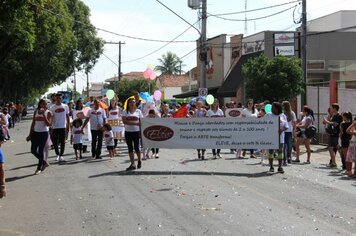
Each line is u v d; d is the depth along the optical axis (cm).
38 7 2719
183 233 673
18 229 709
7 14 2377
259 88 2564
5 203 891
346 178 1216
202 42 2739
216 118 1408
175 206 845
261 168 1371
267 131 1349
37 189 1025
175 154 1731
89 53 6109
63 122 1486
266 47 3409
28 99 8931
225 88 3750
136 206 845
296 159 1597
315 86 2594
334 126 1438
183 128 1435
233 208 832
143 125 1450
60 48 4438
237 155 1645
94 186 1046
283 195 958
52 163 1451
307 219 762
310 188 1048
